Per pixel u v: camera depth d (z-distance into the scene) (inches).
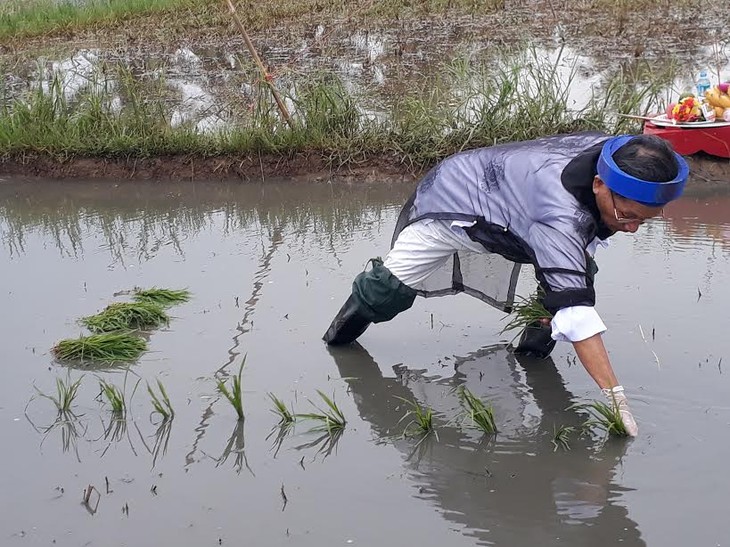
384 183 296.2
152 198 294.0
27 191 305.0
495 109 304.7
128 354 185.3
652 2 551.8
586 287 140.3
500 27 519.2
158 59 492.1
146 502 137.9
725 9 530.6
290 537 128.4
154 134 314.5
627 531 127.0
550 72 358.6
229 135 316.5
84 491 140.9
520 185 148.5
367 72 431.2
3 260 243.8
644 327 184.9
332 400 166.4
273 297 211.5
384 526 130.3
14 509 137.2
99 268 234.8
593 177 139.7
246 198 289.9
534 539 126.3
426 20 552.7
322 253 239.5
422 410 162.2
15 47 552.1
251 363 180.4
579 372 173.3
